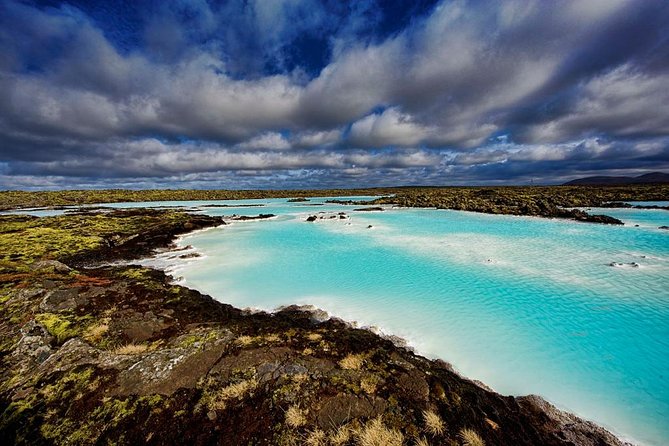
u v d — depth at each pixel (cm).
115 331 956
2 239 2578
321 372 712
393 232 3139
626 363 870
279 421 580
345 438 539
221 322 1059
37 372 743
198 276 1798
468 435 547
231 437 551
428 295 1404
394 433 543
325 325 1085
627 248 2141
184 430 566
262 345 830
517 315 1178
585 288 1412
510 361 889
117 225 3578
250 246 2634
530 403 690
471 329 1080
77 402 634
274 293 1498
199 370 718
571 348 950
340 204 7712
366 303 1335
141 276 1631
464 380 764
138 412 604
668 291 1346
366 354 805
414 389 664
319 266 1952
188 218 4194
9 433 585
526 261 1880
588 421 650
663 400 723
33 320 1010
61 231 3020
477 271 1722
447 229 3225
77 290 1291
